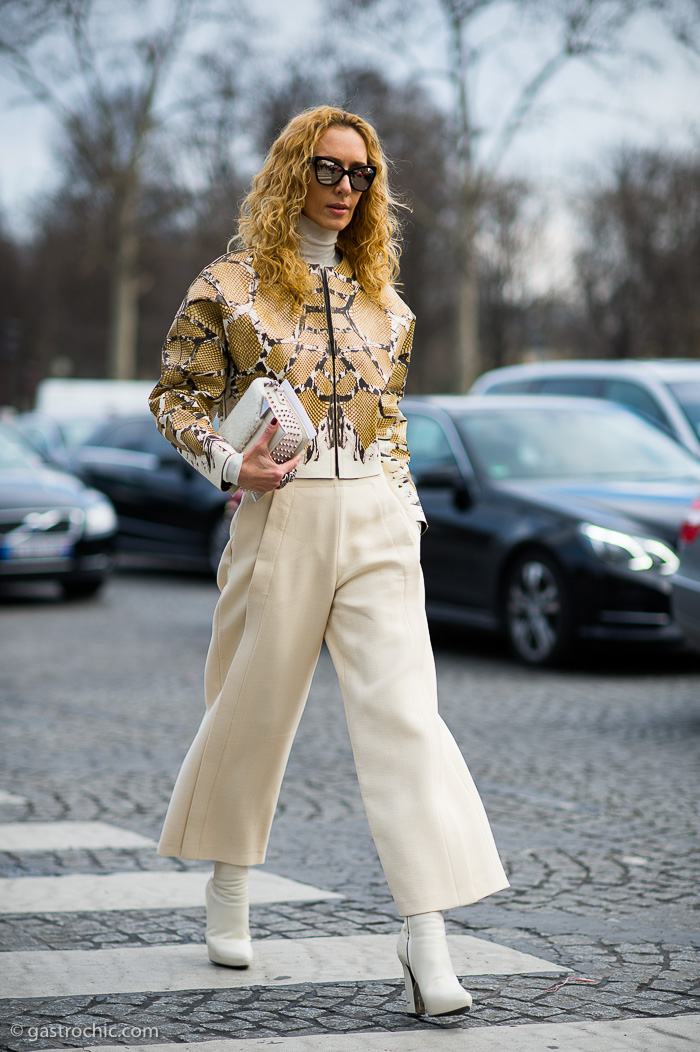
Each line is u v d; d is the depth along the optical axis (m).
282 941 3.59
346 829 4.91
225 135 32.81
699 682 8.38
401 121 29.73
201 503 15.02
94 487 16.08
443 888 2.91
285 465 3.01
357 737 3.04
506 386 13.90
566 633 8.62
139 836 4.79
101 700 7.80
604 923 3.80
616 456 9.87
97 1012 3.05
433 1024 2.97
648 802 5.34
